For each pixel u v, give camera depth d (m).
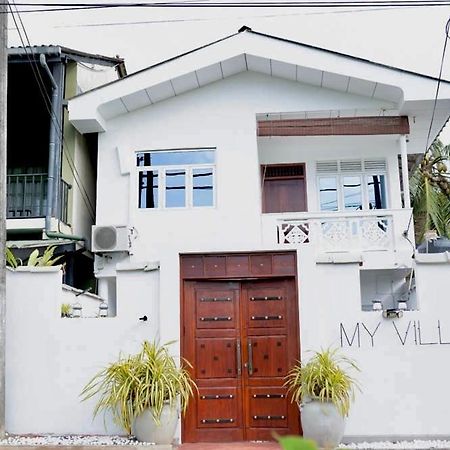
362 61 11.95
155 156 12.70
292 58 12.06
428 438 7.27
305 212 12.46
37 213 13.38
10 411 7.58
